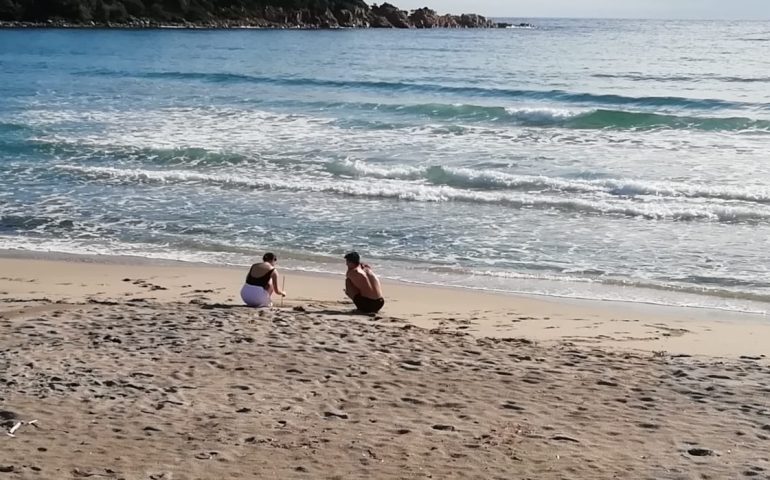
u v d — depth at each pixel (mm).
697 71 56500
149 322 10766
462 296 13961
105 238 18172
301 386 8195
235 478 5941
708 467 6238
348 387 8195
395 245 17406
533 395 8070
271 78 53031
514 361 9383
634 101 39156
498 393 8117
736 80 49594
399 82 50469
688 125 30656
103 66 65250
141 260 16453
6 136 30062
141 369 8602
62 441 6559
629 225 18719
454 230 18484
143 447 6488
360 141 29000
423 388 8219
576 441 6801
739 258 16016
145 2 150375
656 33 145500
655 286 14461
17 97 42938
